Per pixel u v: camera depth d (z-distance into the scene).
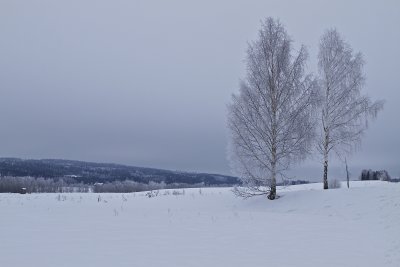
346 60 26.27
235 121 23.19
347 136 25.53
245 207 22.97
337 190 21.70
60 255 8.38
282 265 8.21
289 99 22.84
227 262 8.31
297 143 22.52
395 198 17.83
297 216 16.09
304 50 23.62
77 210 16.78
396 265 8.38
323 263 8.48
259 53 23.83
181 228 12.43
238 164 23.27
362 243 10.70
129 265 7.77
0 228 11.41
